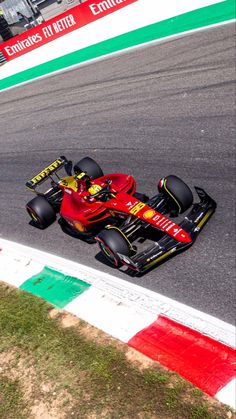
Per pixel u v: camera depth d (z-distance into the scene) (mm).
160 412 17797
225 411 16844
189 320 21359
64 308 25656
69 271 28656
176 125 39281
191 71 47969
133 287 24938
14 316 26703
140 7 80938
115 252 25188
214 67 46344
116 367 20578
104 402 19328
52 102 61969
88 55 75250
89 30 87688
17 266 31750
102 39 78812
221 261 24047
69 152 44875
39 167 45625
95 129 46625
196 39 56094
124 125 44094
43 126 55094
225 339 19641
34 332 24891
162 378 19094
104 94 54406
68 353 22531
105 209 27891
